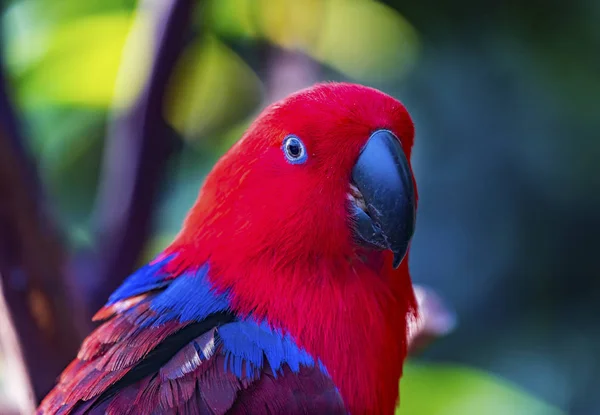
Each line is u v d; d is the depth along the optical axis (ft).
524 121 51.08
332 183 13.96
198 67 22.86
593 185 51.42
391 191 13.87
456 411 22.50
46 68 23.13
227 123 26.55
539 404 23.66
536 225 51.88
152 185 19.93
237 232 14.29
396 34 27.30
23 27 23.93
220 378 13.02
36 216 16.02
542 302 52.60
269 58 25.45
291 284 14.15
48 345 16.92
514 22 51.24
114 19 22.80
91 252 21.30
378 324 14.73
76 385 13.48
